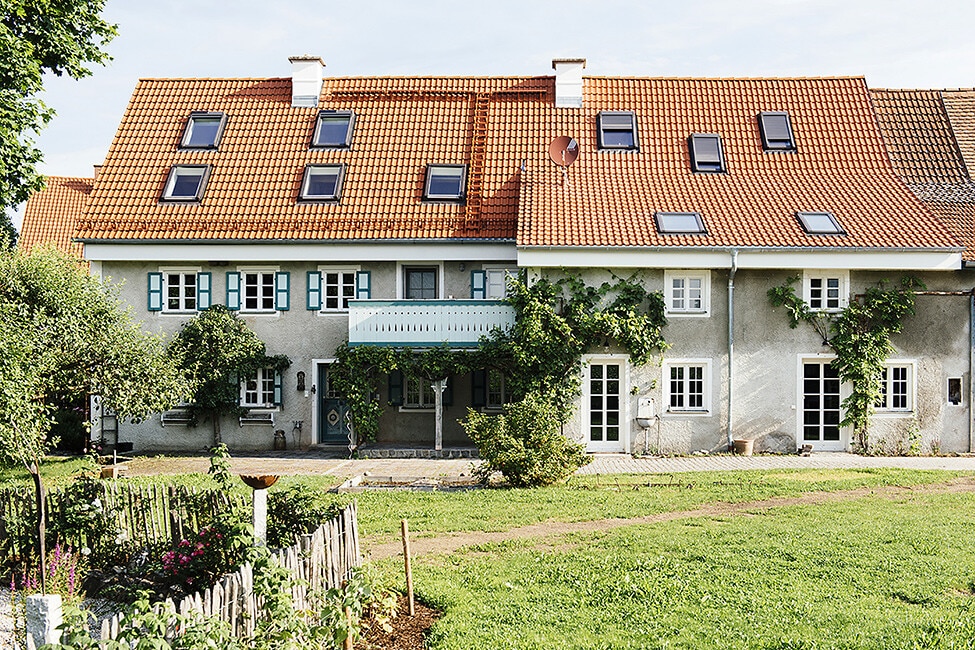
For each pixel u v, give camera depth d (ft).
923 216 76.43
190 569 33.91
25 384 43.75
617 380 75.97
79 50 61.11
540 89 93.25
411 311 76.95
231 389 79.97
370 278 80.89
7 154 54.03
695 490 55.93
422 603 33.50
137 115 90.07
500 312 76.28
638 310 75.20
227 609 24.72
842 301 75.46
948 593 33.42
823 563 37.40
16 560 41.24
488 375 81.10
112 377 59.82
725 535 42.70
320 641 26.16
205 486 58.08
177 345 77.15
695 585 34.47
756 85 91.91
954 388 75.87
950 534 42.45
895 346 75.77
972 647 27.53
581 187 81.76
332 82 94.12
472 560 39.27
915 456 74.43
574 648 28.14
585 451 75.36
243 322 80.53
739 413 75.82
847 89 90.99
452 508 50.57
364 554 37.47
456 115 90.12
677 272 75.46
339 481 61.52
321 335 81.05
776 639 28.50
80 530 41.06
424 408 81.51
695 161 84.58
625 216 77.15
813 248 72.28
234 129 88.69
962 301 75.56
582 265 73.61
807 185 81.92
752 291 75.72
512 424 59.82
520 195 80.38
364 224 79.87
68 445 80.33
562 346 74.33
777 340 75.72
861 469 64.34
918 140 87.15
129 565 38.96
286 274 81.10
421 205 81.61
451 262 80.89
